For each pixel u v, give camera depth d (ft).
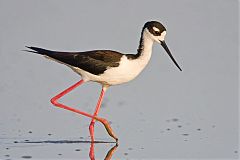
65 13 69.87
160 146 37.99
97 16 69.00
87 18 68.49
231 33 63.98
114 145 38.37
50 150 37.04
